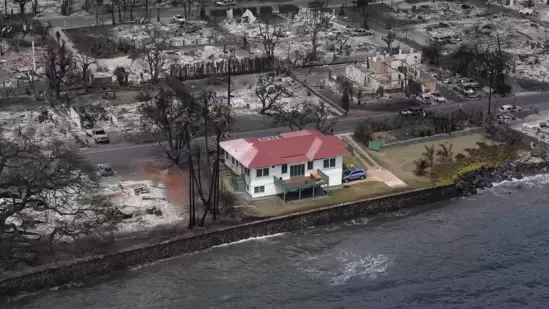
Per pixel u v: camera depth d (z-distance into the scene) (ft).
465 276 508.12
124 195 566.77
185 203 562.25
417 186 599.16
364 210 574.56
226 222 540.93
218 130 574.97
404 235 554.05
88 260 489.67
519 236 555.69
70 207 542.16
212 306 472.03
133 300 474.49
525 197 609.83
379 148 655.76
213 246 529.86
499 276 509.35
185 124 597.93
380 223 568.82
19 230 510.58
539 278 507.30
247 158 575.79
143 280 492.95
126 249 502.79
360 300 481.87
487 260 526.16
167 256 515.09
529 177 640.17
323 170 590.55
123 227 529.04
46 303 467.52
